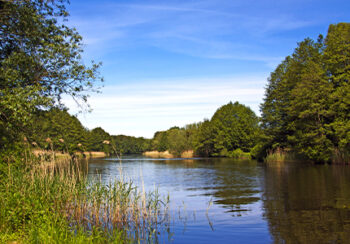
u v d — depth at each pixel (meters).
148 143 159.38
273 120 55.66
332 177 24.16
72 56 11.78
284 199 16.03
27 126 11.75
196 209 14.35
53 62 11.42
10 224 9.02
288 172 30.23
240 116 79.94
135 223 11.64
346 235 9.64
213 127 86.94
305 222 11.34
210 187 21.91
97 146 91.81
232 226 11.24
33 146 12.95
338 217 11.84
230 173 32.19
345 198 15.38
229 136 79.19
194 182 25.06
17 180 11.12
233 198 17.11
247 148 77.38
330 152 37.72
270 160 51.19
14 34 11.41
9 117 10.38
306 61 51.66
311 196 16.41
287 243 9.17
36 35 11.41
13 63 10.56
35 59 11.22
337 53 39.81
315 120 40.81
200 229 10.98
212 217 12.68
